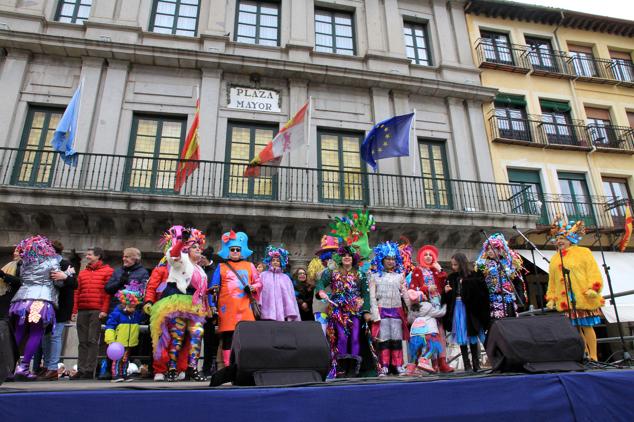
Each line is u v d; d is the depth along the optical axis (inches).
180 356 192.4
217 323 220.8
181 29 525.3
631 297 434.9
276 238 436.5
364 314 204.7
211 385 119.8
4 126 434.6
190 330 191.0
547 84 608.4
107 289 217.3
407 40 593.3
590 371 126.4
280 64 502.9
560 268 231.9
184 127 480.4
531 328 137.9
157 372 187.3
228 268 211.9
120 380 197.0
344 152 510.3
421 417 102.3
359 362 195.9
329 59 543.5
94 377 223.9
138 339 231.8
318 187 477.7
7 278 215.5
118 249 408.8
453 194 513.3
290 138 432.5
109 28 491.8
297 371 118.0
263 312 210.8
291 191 448.1
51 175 426.3
